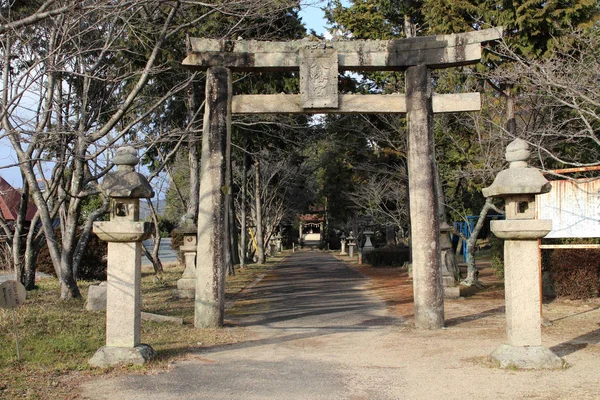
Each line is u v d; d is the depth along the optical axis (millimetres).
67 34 10367
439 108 10094
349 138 24875
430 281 9844
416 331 9656
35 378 6363
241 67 10336
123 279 7090
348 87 21031
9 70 11039
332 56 10180
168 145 20156
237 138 20812
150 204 21656
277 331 9953
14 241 14516
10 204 19359
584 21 12922
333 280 21719
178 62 14586
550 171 10500
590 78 10461
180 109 18672
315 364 7289
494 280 18844
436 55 10055
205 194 10242
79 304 11875
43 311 10477
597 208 9992
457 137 18922
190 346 8422
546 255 13859
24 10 11023
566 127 14188
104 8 10500
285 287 19078
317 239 87812
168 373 6762
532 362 6676
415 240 9969
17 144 12398
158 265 21500
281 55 10312
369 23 22516
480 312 11922
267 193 36781
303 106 10188
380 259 29422
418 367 7031
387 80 21344
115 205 7129
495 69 13641
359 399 5762
